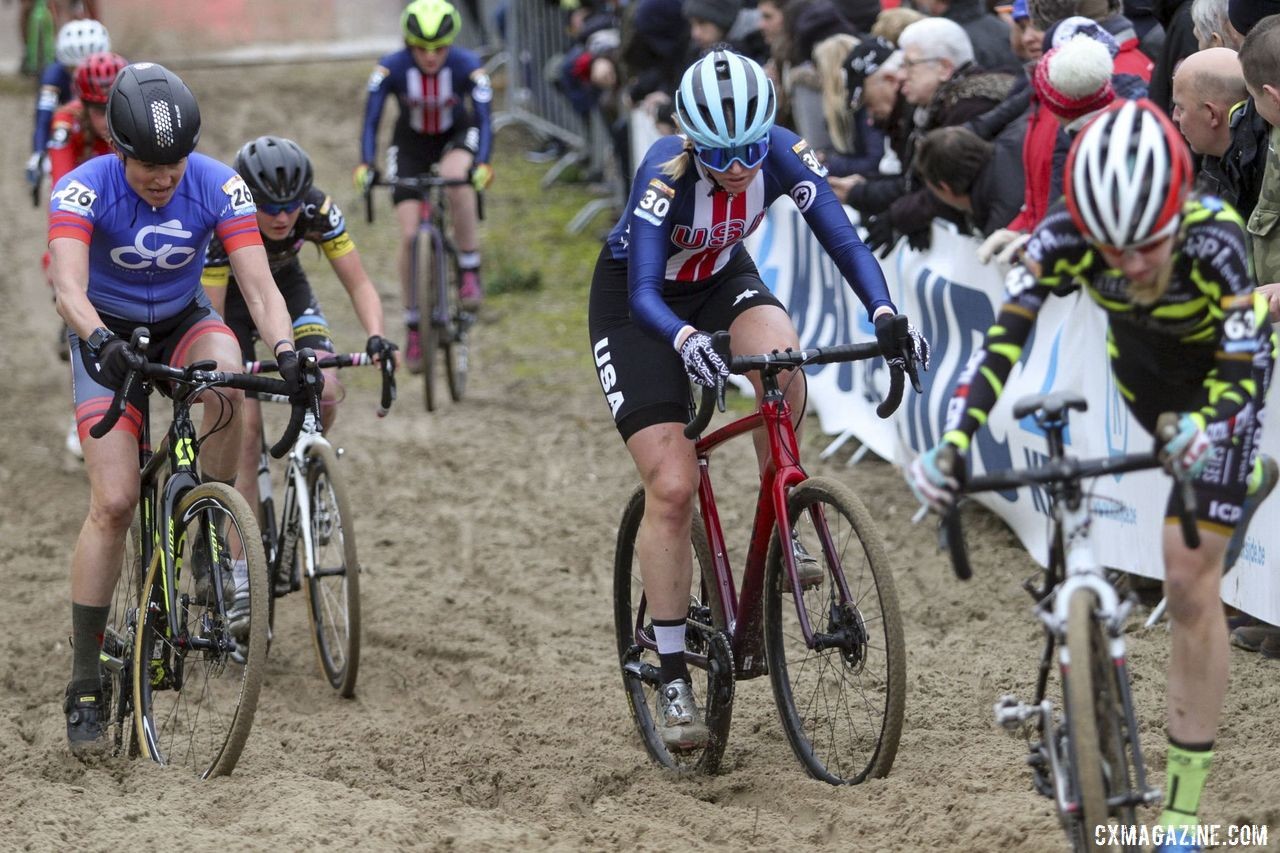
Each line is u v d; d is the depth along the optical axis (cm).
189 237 1039
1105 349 1250
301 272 1375
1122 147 654
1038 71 1244
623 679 1117
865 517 898
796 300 2056
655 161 945
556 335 2503
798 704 1055
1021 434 1419
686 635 1041
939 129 1450
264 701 1213
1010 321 729
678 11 2505
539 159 3622
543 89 3594
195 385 976
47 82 2220
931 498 679
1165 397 777
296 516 1272
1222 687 750
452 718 1165
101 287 1045
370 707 1216
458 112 2205
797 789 963
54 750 1064
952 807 895
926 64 1543
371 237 3123
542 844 885
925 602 1364
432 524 1700
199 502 1002
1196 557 736
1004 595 1353
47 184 3497
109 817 903
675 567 990
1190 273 709
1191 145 1177
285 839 865
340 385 1325
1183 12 1305
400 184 2088
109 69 1333
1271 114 1046
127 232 1017
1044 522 1393
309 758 1071
